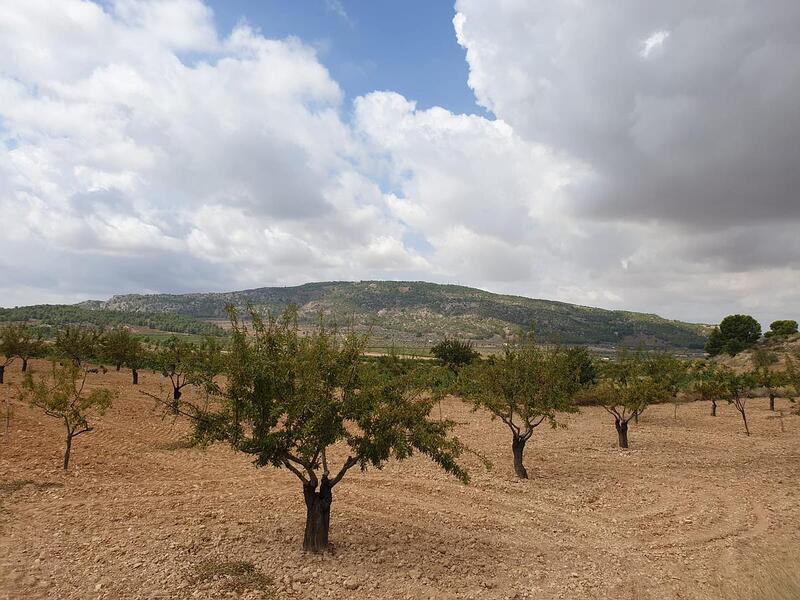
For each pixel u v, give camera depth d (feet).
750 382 120.98
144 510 51.93
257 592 34.24
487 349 519.19
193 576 36.29
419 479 71.51
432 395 46.34
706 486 71.97
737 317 387.34
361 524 51.37
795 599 38.42
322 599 34.35
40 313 539.29
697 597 38.34
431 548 45.70
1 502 51.26
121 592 33.45
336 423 41.19
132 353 177.68
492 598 36.35
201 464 74.69
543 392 74.54
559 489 69.62
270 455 41.06
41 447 76.74
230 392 40.11
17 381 150.71
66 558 38.58
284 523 50.08
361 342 43.70
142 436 91.66
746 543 49.85
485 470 79.30
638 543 49.90
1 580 34.04
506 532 51.65
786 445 103.76
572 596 37.60
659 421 139.13
